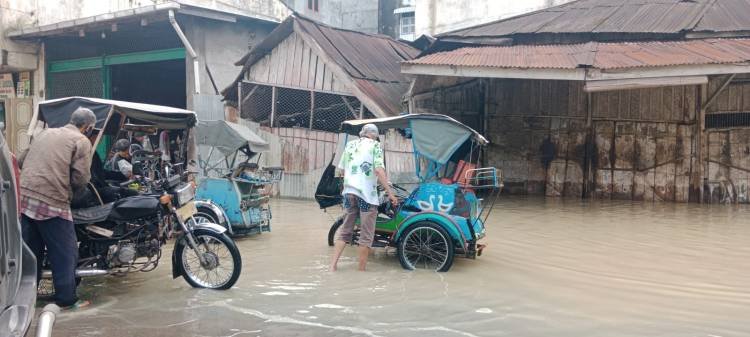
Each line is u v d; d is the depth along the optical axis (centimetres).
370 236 663
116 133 719
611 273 651
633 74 980
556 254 747
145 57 1564
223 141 902
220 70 1462
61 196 488
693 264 693
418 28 1884
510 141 1495
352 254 750
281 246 791
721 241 833
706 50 1036
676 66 952
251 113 1402
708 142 1307
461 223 662
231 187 832
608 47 1153
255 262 696
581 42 1298
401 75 1415
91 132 549
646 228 945
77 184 495
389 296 560
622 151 1388
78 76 1714
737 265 688
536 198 1393
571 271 660
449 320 490
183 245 574
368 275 642
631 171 1379
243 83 1400
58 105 634
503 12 1723
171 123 734
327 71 1289
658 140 1352
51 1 1702
